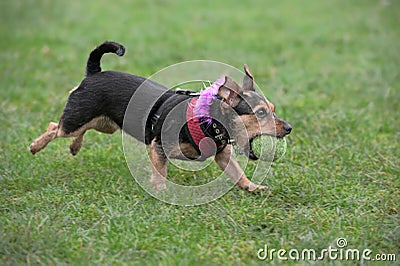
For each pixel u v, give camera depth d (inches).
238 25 827.4
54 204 311.3
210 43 714.8
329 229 287.7
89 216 297.3
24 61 620.7
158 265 250.8
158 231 279.6
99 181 343.3
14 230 275.3
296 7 968.3
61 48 689.6
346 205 316.8
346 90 534.6
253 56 657.6
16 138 407.8
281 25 826.8
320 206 317.1
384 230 285.4
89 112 339.3
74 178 349.1
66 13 906.7
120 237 272.7
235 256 261.6
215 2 1019.3
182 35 758.5
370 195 328.2
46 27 805.2
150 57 636.7
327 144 405.1
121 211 301.1
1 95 507.8
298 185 339.3
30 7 941.2
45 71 589.6
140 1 1019.3
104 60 619.5
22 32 768.9
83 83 343.0
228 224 290.8
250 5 991.6
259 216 299.6
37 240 266.5
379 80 558.9
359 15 884.0
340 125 439.2
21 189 332.2
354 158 378.6
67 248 263.9
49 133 356.2
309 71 598.2
